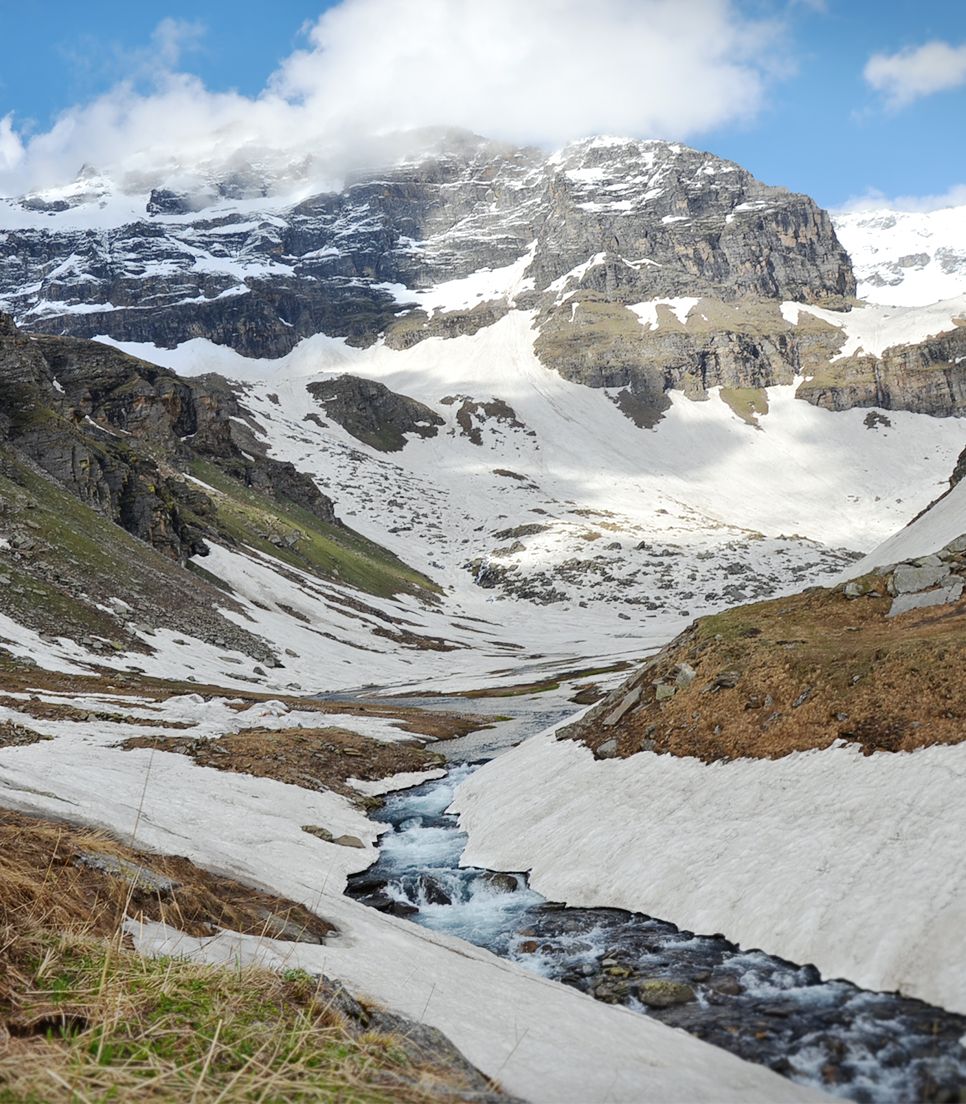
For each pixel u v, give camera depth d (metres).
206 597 109.19
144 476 131.62
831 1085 11.56
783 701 24.83
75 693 52.19
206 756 36.44
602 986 15.96
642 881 20.67
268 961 13.77
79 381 180.62
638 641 164.38
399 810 33.47
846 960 15.08
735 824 21.05
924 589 29.05
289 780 34.38
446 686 100.44
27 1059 8.26
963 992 13.08
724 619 32.94
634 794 25.39
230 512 165.00
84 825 19.48
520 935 19.31
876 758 20.31
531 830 26.53
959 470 47.88
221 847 22.97
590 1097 10.39
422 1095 9.32
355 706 66.38
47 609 77.44
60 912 13.13
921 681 21.66
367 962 15.17
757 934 16.97
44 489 103.00
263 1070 8.75
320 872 24.20
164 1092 8.25
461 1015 12.98
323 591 153.38
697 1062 11.99
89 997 10.38
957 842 16.03
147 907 15.20
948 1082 11.21
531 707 71.94
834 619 29.88
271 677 92.56
